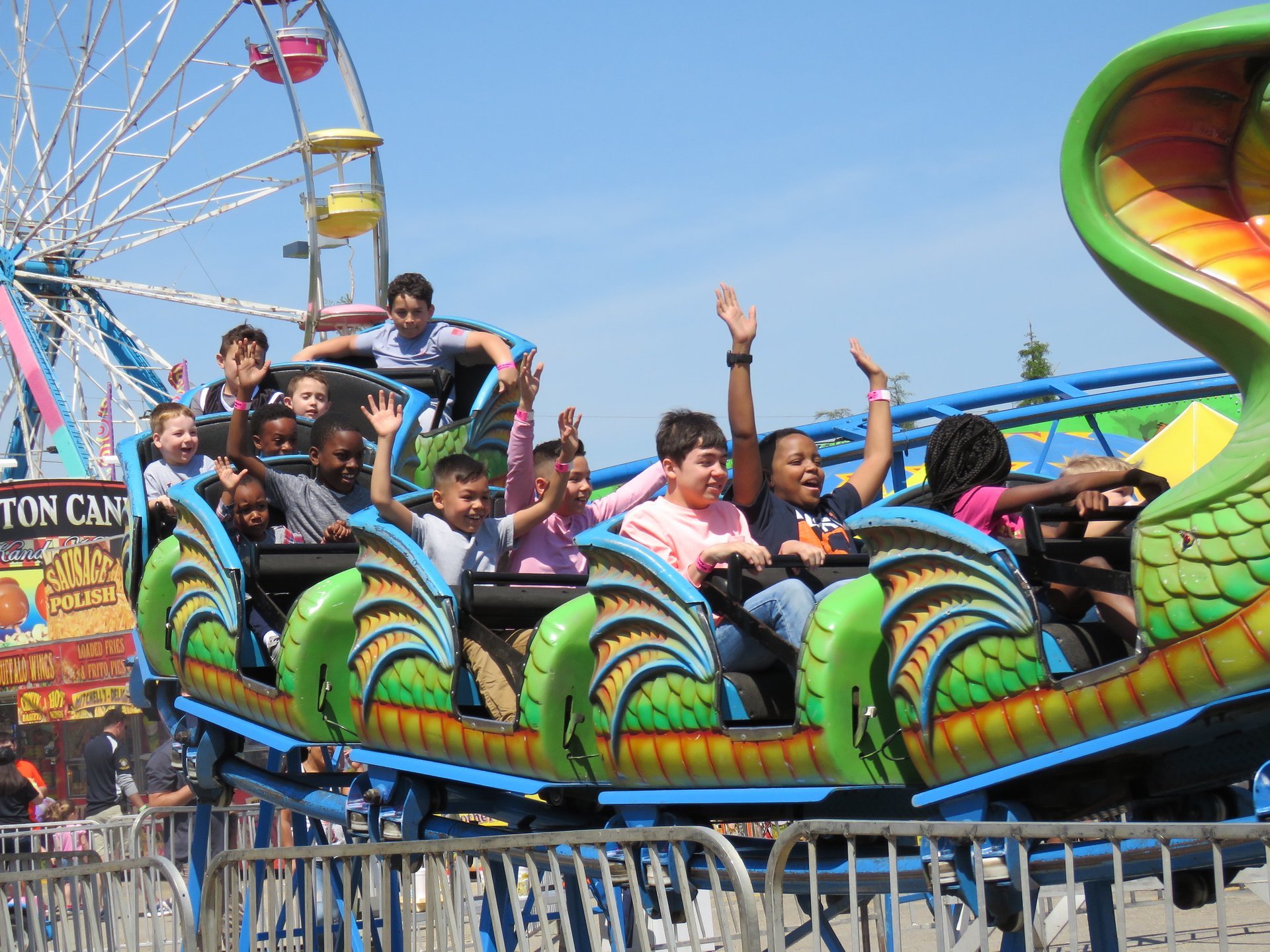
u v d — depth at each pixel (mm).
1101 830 3123
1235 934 7625
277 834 9070
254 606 5930
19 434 29797
